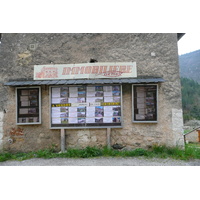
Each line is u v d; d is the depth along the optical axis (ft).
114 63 19.74
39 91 19.63
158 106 19.35
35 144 19.76
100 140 19.60
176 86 19.54
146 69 19.70
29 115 19.67
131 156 18.02
